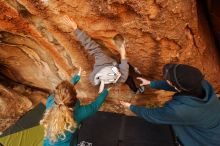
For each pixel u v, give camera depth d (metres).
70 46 4.92
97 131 5.35
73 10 4.28
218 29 5.59
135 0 3.99
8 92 6.54
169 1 4.00
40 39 5.11
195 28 4.47
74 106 4.01
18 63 6.11
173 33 4.30
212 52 5.39
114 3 4.08
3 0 4.45
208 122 3.76
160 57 4.65
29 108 6.54
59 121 3.89
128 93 5.50
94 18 4.32
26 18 4.70
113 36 4.52
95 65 4.47
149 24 4.21
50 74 6.03
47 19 4.56
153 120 3.93
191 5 4.31
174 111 3.69
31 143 6.19
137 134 5.25
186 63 4.77
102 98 4.41
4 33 5.21
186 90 3.60
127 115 5.49
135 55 4.68
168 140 5.13
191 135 3.96
